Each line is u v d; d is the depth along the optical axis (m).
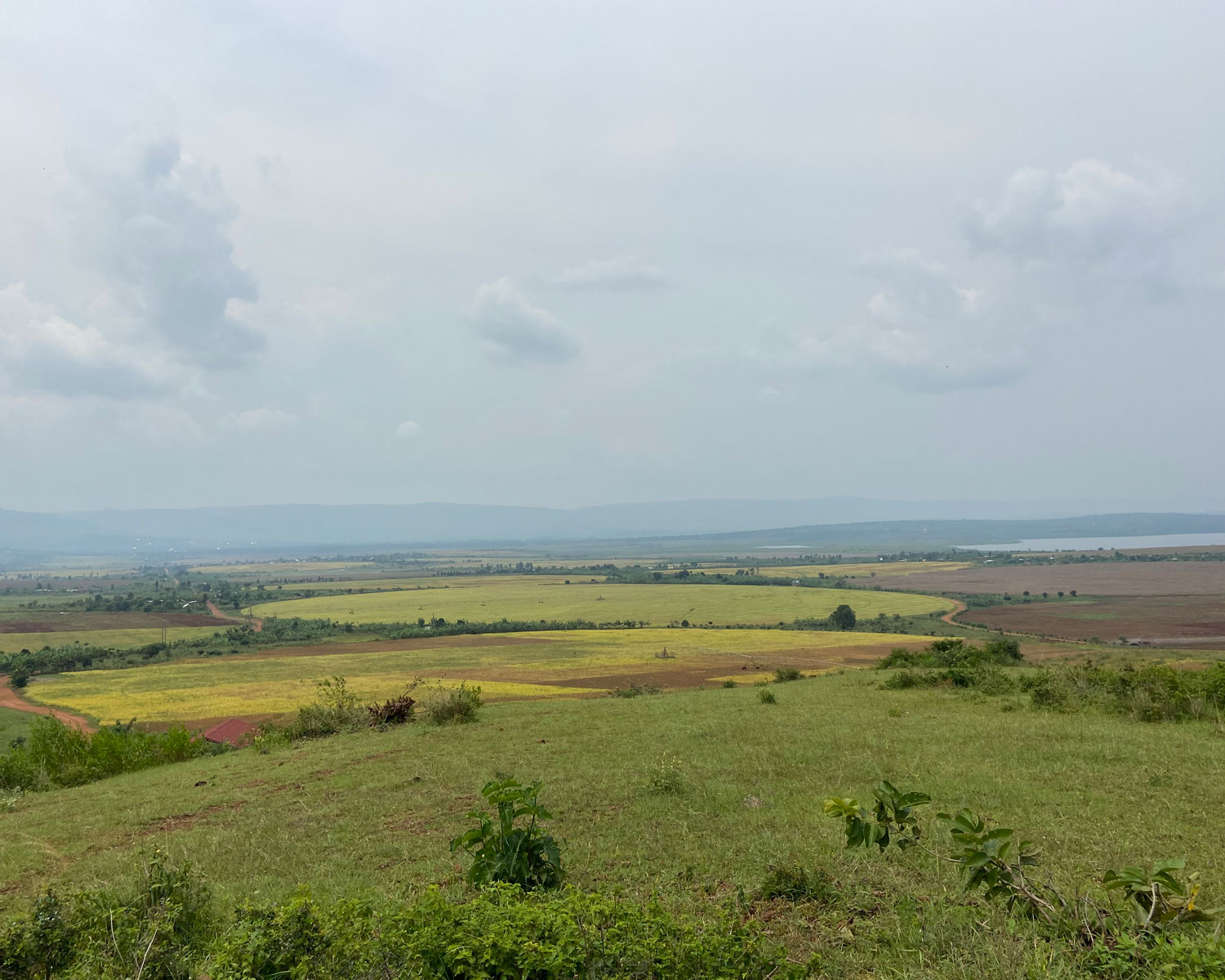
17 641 109.75
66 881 10.96
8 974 5.71
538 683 60.19
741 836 9.48
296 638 107.31
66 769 25.91
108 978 5.43
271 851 11.13
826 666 66.56
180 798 16.94
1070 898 5.87
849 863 7.98
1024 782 11.42
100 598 184.88
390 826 12.10
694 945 4.61
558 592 186.50
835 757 14.31
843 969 5.62
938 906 6.48
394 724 27.38
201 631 119.94
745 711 22.56
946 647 38.94
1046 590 156.75
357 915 5.30
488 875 6.92
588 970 4.40
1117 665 38.44
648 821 10.68
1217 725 16.30
